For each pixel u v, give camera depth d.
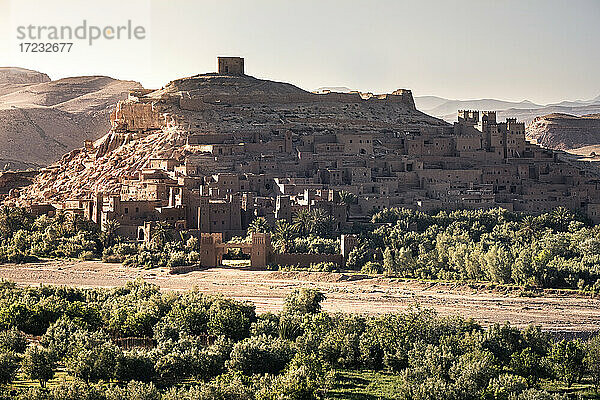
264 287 194.12
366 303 181.50
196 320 150.00
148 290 174.00
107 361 125.81
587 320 172.12
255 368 130.50
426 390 123.81
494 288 195.75
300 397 118.12
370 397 126.44
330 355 139.25
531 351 142.00
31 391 115.25
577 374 135.88
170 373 127.88
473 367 127.38
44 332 147.38
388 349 139.38
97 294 170.62
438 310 177.12
